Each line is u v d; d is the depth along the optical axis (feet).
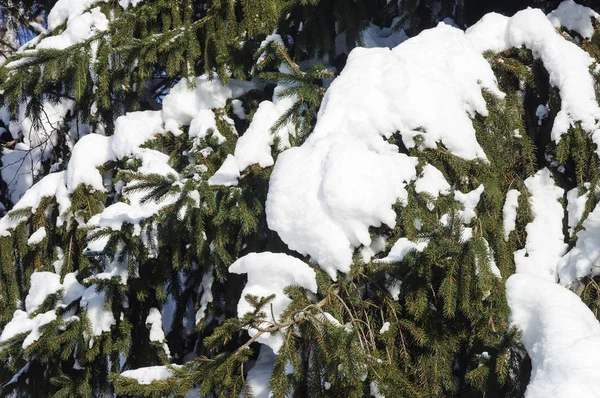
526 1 16.83
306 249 10.56
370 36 16.75
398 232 10.91
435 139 11.68
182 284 15.99
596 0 15.11
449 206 11.28
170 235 12.61
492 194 11.59
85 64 15.35
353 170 10.43
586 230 11.32
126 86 16.20
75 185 15.39
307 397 10.18
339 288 10.46
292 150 11.24
